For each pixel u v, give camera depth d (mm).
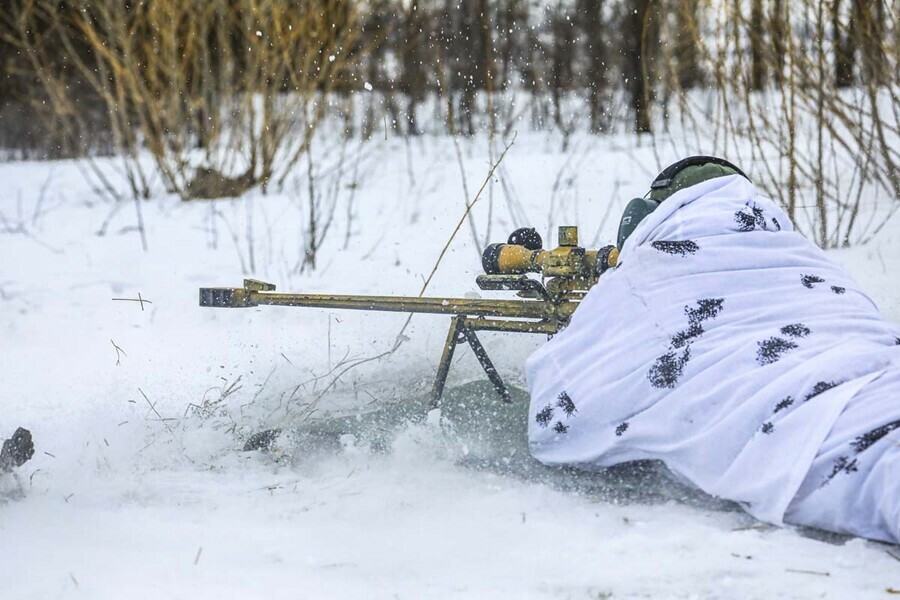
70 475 3914
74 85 13883
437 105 13586
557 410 3740
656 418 3473
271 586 2777
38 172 11914
